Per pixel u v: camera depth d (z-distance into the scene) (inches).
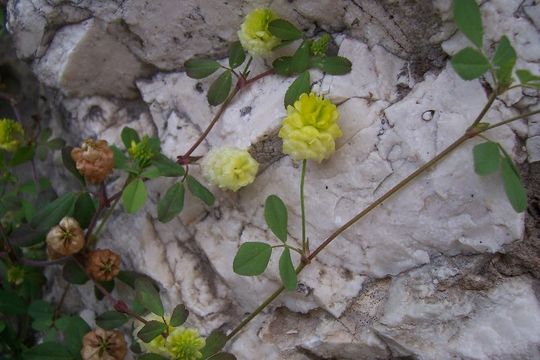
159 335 5.5
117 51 6.4
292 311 5.8
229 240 5.9
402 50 5.4
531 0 4.8
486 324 5.0
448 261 5.2
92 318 6.9
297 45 5.8
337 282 5.5
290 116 5.1
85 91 6.7
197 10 5.9
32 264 6.4
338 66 5.5
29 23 6.3
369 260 5.4
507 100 4.9
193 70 6.0
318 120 5.1
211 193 5.8
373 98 5.4
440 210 5.1
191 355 5.3
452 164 5.0
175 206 5.8
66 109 6.9
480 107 5.0
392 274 5.4
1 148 7.2
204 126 6.2
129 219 6.5
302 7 5.6
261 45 5.6
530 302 4.9
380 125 5.3
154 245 6.3
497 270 5.1
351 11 5.5
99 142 5.6
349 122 5.4
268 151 5.7
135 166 5.7
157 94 6.5
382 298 5.4
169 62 6.4
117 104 6.8
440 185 5.1
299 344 5.6
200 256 6.2
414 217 5.2
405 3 5.2
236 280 5.9
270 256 5.5
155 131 6.5
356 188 5.4
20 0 6.3
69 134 7.1
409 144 5.2
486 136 4.9
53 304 7.2
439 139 5.1
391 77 5.4
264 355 5.7
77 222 5.9
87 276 6.2
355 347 5.4
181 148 6.2
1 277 7.2
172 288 6.2
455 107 5.1
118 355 5.7
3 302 6.6
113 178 6.5
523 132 4.9
